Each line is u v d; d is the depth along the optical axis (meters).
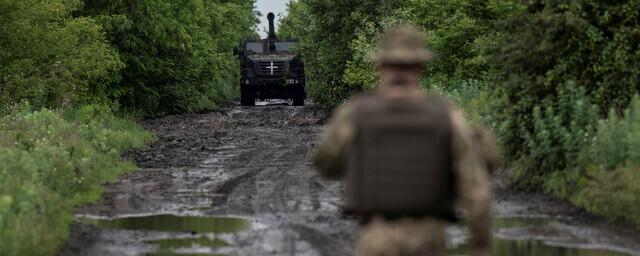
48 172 29.64
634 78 30.09
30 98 61.97
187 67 101.12
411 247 10.45
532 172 29.80
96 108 68.12
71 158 34.56
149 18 85.81
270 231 23.47
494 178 31.64
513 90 31.56
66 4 69.19
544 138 29.11
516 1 34.41
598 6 30.61
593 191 25.67
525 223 23.91
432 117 10.41
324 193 30.77
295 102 123.50
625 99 30.05
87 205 28.62
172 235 23.09
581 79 30.77
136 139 52.81
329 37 83.56
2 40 60.47
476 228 10.48
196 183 34.22
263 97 123.38
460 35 60.88
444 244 10.75
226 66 141.62
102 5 83.69
